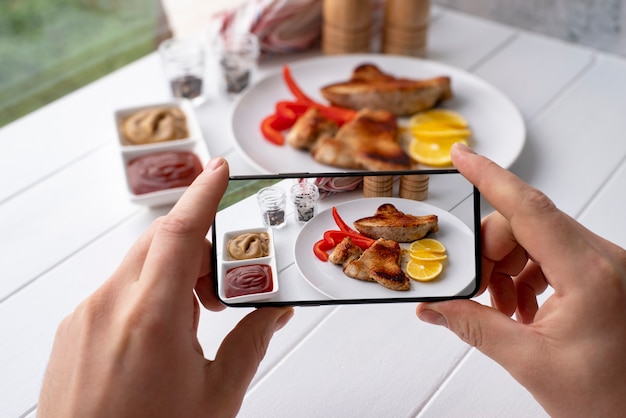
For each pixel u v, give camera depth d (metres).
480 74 0.91
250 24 0.91
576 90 0.88
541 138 0.80
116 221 0.70
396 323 0.60
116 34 1.02
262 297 0.50
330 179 0.50
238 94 0.87
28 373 0.58
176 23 1.07
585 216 0.70
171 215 0.47
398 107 0.82
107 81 0.90
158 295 0.45
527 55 0.95
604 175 0.75
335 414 0.54
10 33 0.93
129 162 0.74
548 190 0.73
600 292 0.46
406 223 0.50
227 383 0.47
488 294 0.63
